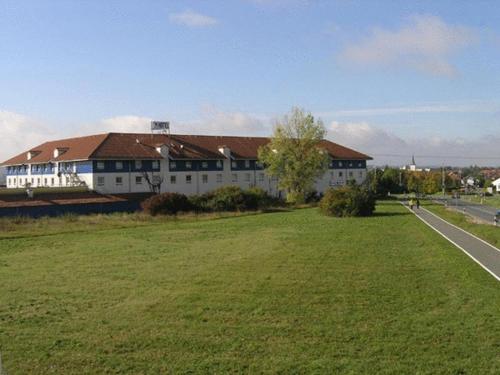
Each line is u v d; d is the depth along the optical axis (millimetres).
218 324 15703
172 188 87312
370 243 34438
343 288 20375
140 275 23906
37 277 23719
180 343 13938
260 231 44125
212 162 93188
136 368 12188
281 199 92938
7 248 34312
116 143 84750
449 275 22719
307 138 89062
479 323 15258
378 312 16766
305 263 26547
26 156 98688
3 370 12102
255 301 18484
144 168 83812
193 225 50750
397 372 11711
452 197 117438
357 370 11852
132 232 44094
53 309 17781
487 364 12117
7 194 65438
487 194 140875
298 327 15250
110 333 14930
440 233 40844
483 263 25922
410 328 14945
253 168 99625
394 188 132500
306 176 89250
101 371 12055
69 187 74312
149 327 15477
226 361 12531
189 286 21234
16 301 19000
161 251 32031
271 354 13000
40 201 65875
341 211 60469
